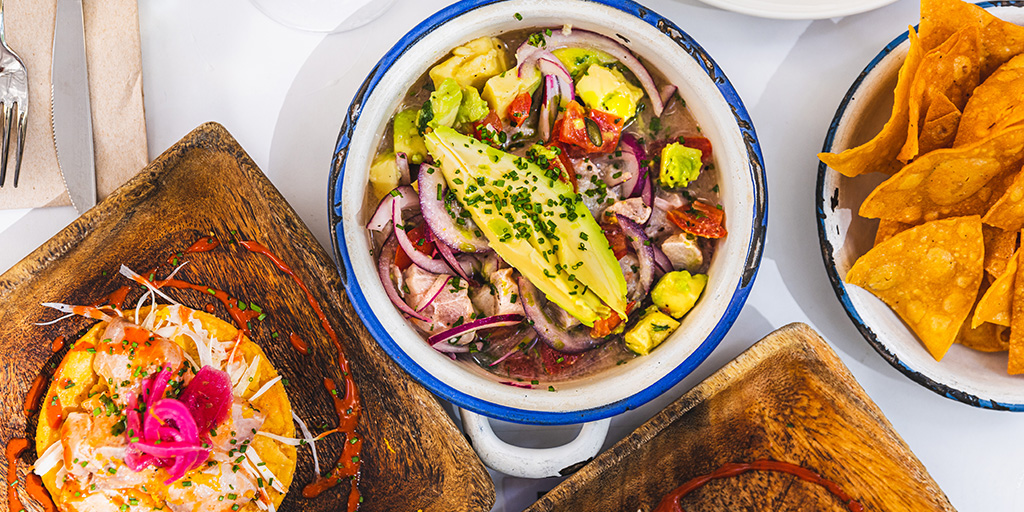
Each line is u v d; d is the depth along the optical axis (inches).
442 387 18.8
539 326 19.4
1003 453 21.4
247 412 19.3
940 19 19.3
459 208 19.2
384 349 18.8
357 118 18.6
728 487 20.2
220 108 20.8
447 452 19.7
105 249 19.4
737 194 19.1
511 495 21.0
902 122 18.8
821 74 21.4
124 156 20.2
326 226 20.8
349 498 19.8
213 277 19.8
